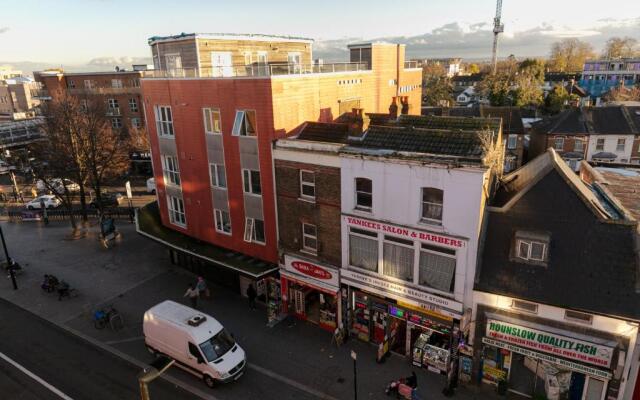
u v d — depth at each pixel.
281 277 23.45
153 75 26.67
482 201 16.59
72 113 41.78
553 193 17.20
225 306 24.97
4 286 28.22
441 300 17.88
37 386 19.11
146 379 12.27
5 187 55.50
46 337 22.67
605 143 50.97
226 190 24.78
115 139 49.69
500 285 16.62
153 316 19.97
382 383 18.52
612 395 15.35
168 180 28.59
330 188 20.20
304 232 22.22
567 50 168.25
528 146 62.28
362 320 21.28
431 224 17.73
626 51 165.00
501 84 84.69
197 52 25.56
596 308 14.99
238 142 22.97
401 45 33.16
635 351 15.12
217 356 18.44
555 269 16.09
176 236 28.62
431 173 17.00
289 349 20.98
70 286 27.95
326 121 25.42
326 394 18.02
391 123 23.98
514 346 16.45
